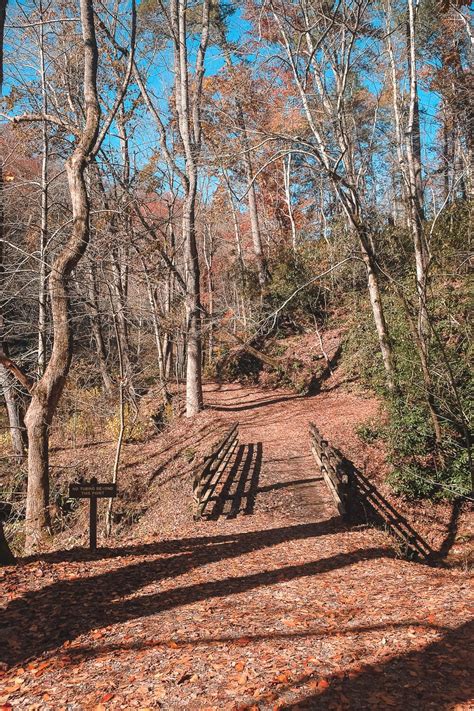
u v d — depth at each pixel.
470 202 20.34
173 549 8.99
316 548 9.03
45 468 11.70
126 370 19.66
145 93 20.77
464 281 17.11
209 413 22.23
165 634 5.74
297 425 20.11
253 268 34.66
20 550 12.80
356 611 6.18
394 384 15.41
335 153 16.83
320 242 32.94
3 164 17.25
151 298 19.97
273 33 16.55
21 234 18.44
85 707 4.54
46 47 19.09
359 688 4.53
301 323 29.59
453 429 13.62
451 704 4.23
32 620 6.12
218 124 20.11
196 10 24.03
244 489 13.43
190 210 21.47
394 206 24.73
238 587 7.17
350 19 15.08
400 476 13.84
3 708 4.62
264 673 4.84
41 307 16.61
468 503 13.48
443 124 22.44
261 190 43.22
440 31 19.45
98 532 14.35
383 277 22.05
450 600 6.44
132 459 18.70
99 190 16.39
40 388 11.67
